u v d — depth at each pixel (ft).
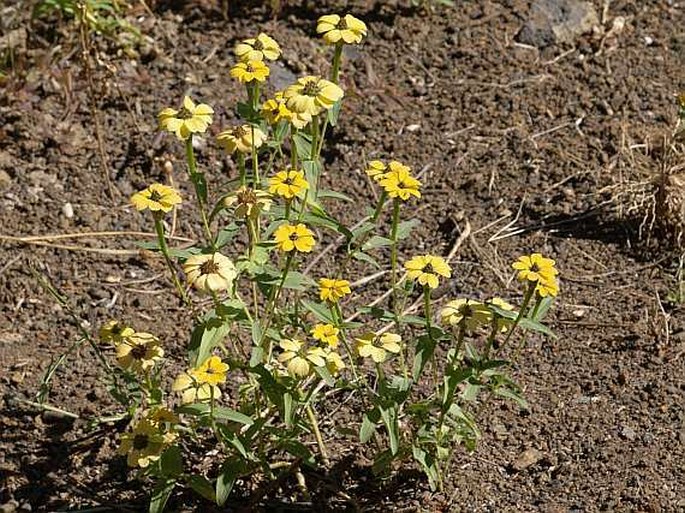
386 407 4.03
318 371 3.91
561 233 5.19
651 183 5.22
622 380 4.62
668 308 4.89
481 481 4.33
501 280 5.01
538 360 4.73
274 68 5.72
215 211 4.00
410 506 4.26
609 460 4.37
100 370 4.69
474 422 4.27
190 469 4.35
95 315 4.89
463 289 5.00
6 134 5.48
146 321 4.86
